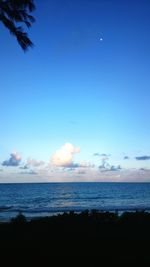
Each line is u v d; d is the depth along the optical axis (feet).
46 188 525.75
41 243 32.17
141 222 44.65
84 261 25.90
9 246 30.96
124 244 31.91
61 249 29.78
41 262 25.58
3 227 42.29
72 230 39.04
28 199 249.75
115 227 41.09
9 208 162.40
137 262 25.49
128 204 195.11
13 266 24.49
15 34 39.70
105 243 32.35
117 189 451.12
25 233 37.50
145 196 281.33
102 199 244.22
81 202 215.51
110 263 25.26
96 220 45.47
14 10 38.99
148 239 34.42
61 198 259.39
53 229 39.88
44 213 130.82
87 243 32.32
